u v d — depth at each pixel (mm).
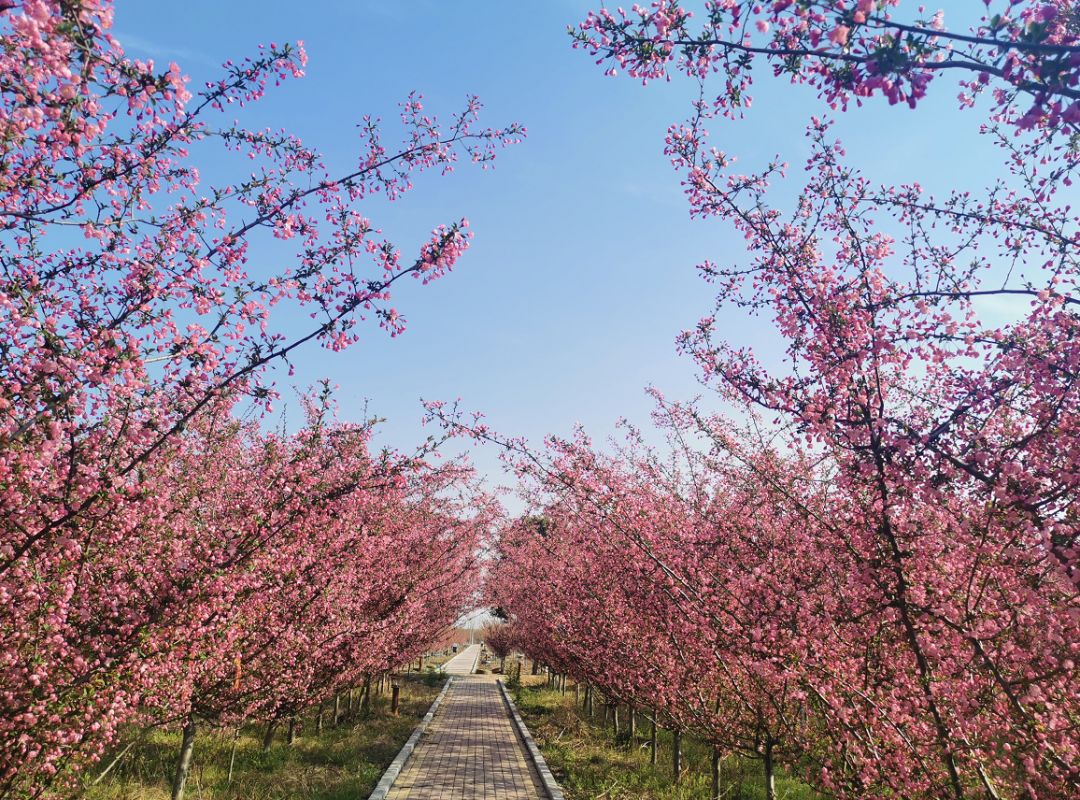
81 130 3424
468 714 17828
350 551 8234
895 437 3588
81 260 4105
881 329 3824
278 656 7812
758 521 6953
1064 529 3092
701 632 6379
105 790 7668
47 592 4223
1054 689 3510
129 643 4402
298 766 10406
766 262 4500
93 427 3959
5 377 3482
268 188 4680
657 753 12430
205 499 6688
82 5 2838
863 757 4477
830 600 5102
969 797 3891
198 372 4008
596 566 10055
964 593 4008
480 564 20156
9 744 3869
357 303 4488
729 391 6254
